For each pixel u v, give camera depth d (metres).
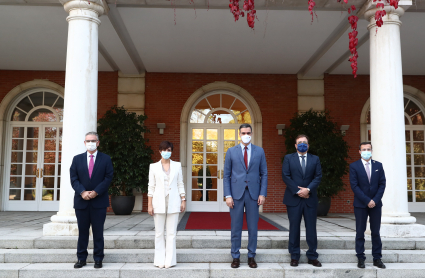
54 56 8.51
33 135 9.59
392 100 5.23
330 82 9.64
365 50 7.83
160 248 4.07
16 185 9.45
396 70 5.29
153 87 9.52
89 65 5.23
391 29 5.34
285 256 4.31
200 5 5.68
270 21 6.63
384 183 4.11
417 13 6.21
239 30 7.03
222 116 9.74
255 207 4.10
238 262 4.05
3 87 9.47
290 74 9.67
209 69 9.34
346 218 7.72
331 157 7.95
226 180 4.16
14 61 8.85
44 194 9.44
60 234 4.86
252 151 4.18
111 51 7.91
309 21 6.61
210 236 4.94
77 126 5.08
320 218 7.71
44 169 9.50
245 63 8.88
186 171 9.41
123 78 9.47
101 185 3.96
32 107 9.65
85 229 4.00
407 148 9.77
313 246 4.12
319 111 9.51
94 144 4.05
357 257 4.14
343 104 9.59
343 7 5.60
